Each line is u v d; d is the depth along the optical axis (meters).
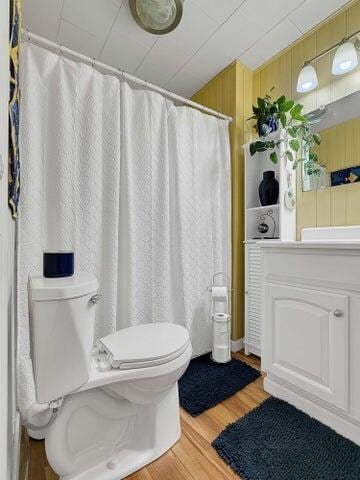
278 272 1.26
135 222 1.49
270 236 1.91
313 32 1.72
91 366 0.90
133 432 1.00
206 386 1.41
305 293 1.14
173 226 1.70
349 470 0.89
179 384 1.43
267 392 1.36
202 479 0.88
